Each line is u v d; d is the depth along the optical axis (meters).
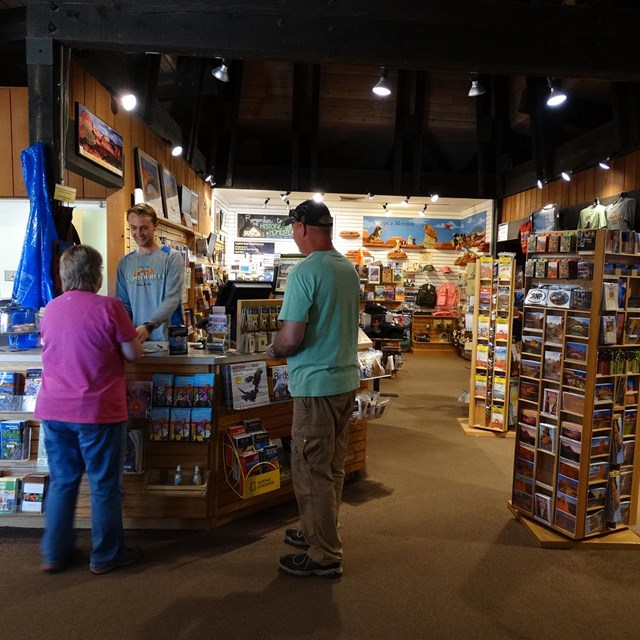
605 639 2.02
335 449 2.46
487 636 2.01
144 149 4.82
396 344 7.10
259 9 3.09
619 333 2.79
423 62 3.20
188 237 6.48
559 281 2.94
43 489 2.75
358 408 3.46
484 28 3.20
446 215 10.58
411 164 8.80
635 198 5.49
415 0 3.16
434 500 3.36
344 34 3.14
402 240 10.48
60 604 2.15
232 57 3.19
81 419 2.21
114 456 2.33
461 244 10.23
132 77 4.53
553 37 3.24
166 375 2.74
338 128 8.52
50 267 2.91
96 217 5.49
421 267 10.58
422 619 2.11
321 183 8.35
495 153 8.53
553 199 7.18
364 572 2.46
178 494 2.67
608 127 5.84
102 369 2.26
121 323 2.27
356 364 2.44
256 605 2.17
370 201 9.72
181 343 2.83
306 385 2.27
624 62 3.28
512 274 4.70
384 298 10.28
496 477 3.79
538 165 7.19
